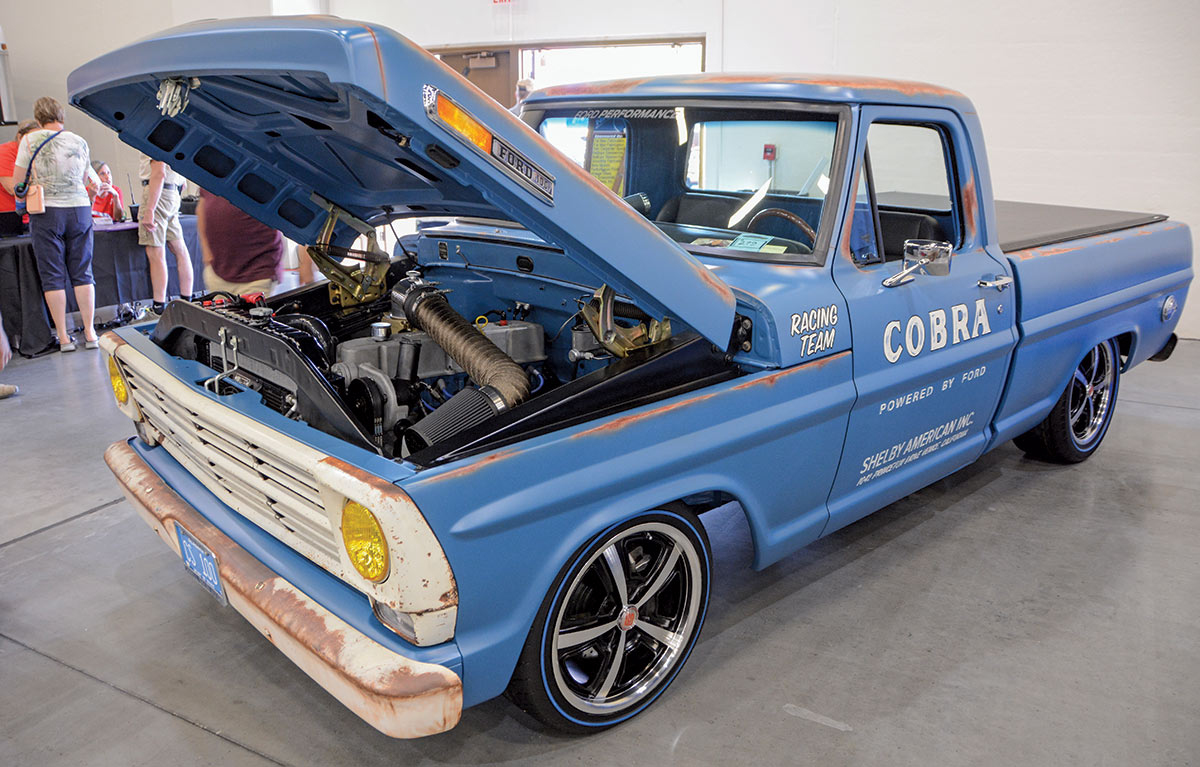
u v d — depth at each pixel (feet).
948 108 9.50
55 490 12.64
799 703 7.93
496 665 6.30
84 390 17.51
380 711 5.65
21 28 35.40
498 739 7.41
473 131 5.36
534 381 8.60
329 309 9.52
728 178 9.24
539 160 5.75
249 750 7.27
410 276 8.55
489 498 5.90
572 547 6.51
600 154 10.09
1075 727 7.64
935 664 8.55
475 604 6.02
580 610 7.30
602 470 6.53
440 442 6.07
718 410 7.29
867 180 8.77
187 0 32.83
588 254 6.31
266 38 5.22
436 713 5.77
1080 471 13.52
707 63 27.66
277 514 6.63
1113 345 13.52
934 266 8.57
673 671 7.90
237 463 6.94
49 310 21.50
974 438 11.02
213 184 8.58
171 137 7.95
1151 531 11.49
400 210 8.78
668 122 9.37
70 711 7.76
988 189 10.35
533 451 6.13
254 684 8.18
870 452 9.13
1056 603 9.71
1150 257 13.41
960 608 9.59
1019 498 12.52
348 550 5.78
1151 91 21.89
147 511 7.91
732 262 8.61
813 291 8.09
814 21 25.55
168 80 6.34
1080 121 22.81
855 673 8.39
